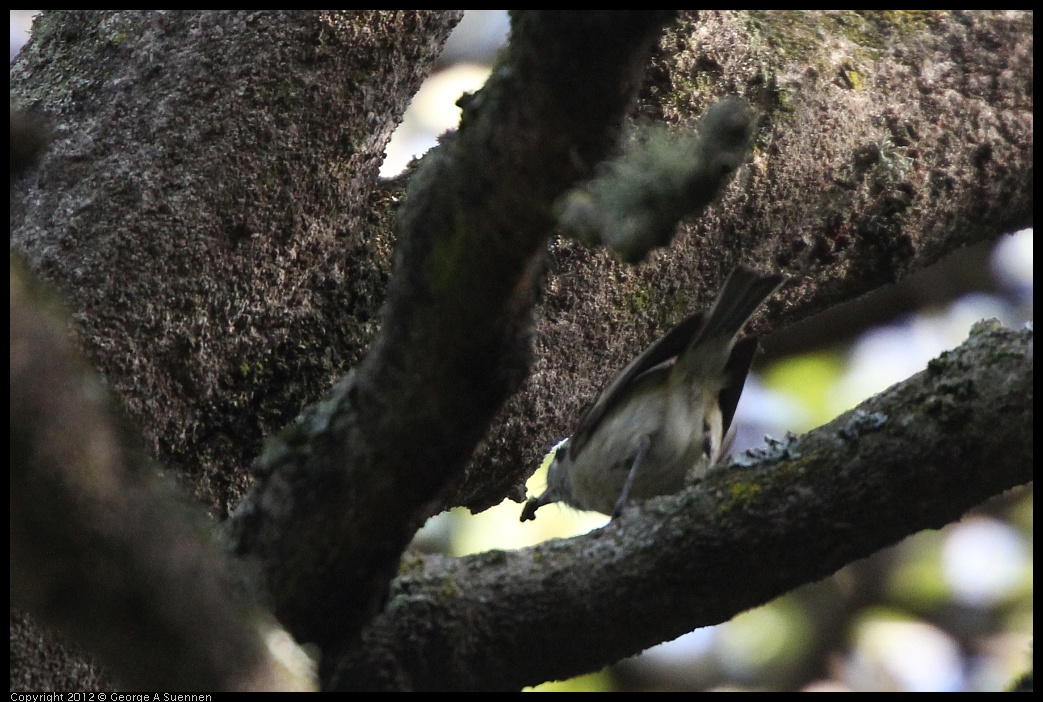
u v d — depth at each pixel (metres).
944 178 6.46
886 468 3.76
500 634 3.88
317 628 3.46
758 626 10.21
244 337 4.68
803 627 10.13
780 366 10.59
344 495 3.26
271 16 5.00
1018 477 3.66
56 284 4.34
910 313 10.62
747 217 5.89
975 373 3.75
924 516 3.78
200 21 5.02
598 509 7.80
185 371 4.50
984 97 6.70
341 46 4.98
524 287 2.90
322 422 3.36
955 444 3.69
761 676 9.98
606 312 5.59
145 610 2.33
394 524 3.30
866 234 6.29
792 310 6.43
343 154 4.94
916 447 3.74
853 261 6.33
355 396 3.27
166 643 2.37
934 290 10.55
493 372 3.02
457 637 3.86
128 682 2.48
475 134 2.74
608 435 7.35
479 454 5.29
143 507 2.35
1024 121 6.74
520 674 3.94
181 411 4.50
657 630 3.93
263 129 4.79
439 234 2.84
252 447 4.68
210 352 4.57
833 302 6.51
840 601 10.27
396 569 3.51
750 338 6.82
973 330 3.94
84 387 2.29
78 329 4.27
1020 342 3.76
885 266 6.39
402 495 3.24
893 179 6.29
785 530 3.82
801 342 10.58
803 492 3.84
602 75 2.55
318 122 4.88
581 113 2.59
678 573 3.87
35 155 2.54
